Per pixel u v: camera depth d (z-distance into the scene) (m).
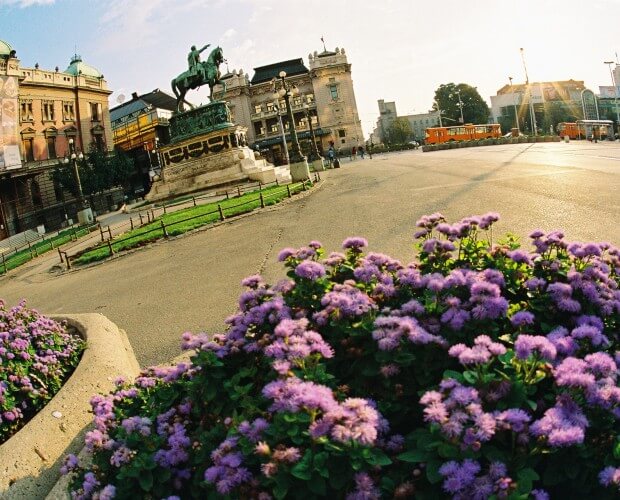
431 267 3.70
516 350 2.14
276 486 2.03
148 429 2.60
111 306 9.95
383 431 2.22
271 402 2.57
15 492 2.92
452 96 110.06
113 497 2.35
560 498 2.13
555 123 124.06
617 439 1.95
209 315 7.54
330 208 16.39
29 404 4.02
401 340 2.50
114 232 24.17
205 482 2.21
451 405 1.98
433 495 1.98
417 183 19.11
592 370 2.14
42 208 48.47
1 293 16.19
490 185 15.38
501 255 3.55
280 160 83.88
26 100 49.16
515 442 2.03
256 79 87.94
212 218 19.09
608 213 9.15
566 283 3.17
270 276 9.09
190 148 33.94
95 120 57.09
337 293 2.98
